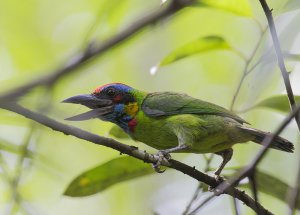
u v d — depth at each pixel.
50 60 15.07
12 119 7.05
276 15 7.54
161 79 15.47
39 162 9.35
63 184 12.92
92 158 13.51
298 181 5.72
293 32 7.00
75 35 15.45
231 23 14.98
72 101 10.34
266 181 8.48
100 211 13.88
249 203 8.05
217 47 8.96
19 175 7.77
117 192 13.98
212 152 10.40
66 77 3.90
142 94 10.67
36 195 12.40
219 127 10.09
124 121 10.55
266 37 7.58
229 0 8.02
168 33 15.23
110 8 6.33
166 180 13.82
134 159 8.45
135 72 15.16
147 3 12.12
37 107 4.04
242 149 13.03
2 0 15.44
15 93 3.80
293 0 7.18
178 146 10.19
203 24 15.27
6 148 7.46
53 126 6.70
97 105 10.44
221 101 14.87
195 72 15.37
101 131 11.11
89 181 8.48
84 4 15.95
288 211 5.61
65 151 13.18
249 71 8.72
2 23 15.32
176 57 9.05
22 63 14.88
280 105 8.88
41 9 15.62
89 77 14.16
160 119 10.43
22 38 15.24
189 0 3.94
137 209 13.75
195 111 10.30
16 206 7.96
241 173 5.62
